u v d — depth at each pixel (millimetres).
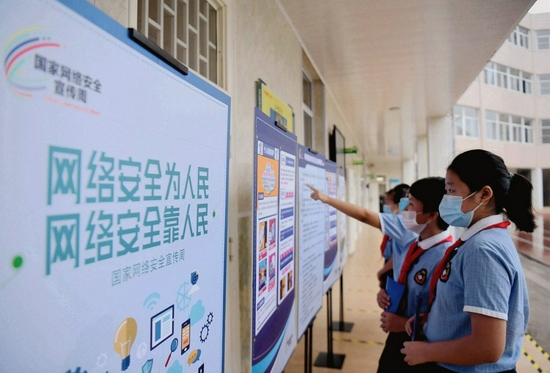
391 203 3176
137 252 627
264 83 2229
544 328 3717
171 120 730
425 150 9305
